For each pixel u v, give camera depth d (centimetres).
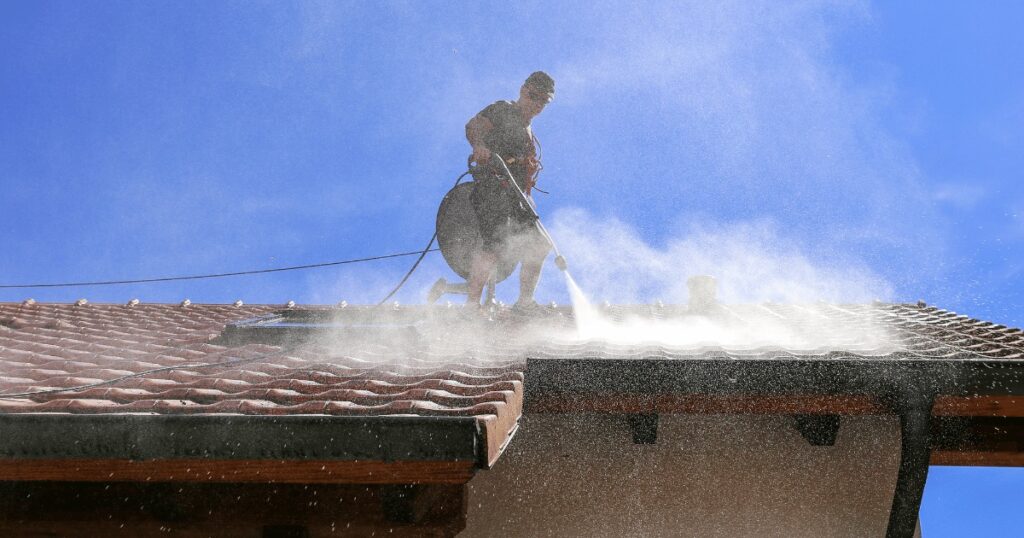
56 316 779
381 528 367
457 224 696
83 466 341
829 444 495
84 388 388
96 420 332
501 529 491
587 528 490
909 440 432
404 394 366
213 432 328
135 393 372
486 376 423
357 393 366
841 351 484
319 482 333
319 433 323
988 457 459
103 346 579
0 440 335
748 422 505
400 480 326
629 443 501
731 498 493
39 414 336
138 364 490
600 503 493
